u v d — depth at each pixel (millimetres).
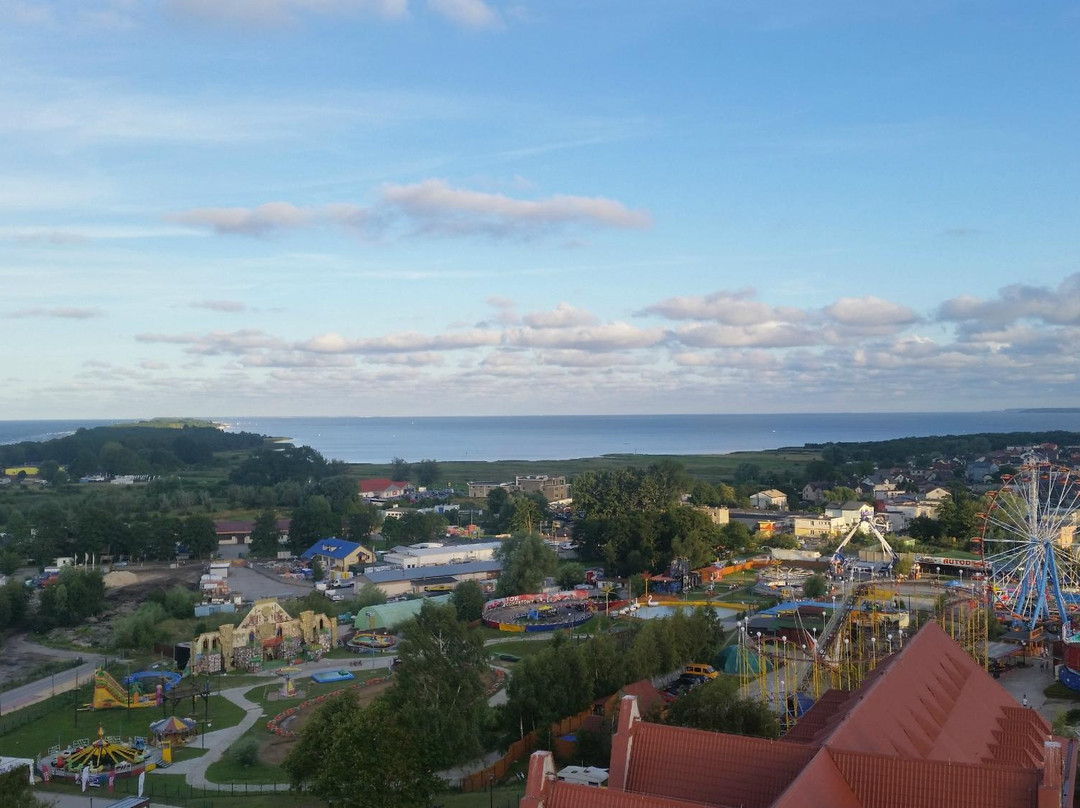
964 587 167000
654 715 104125
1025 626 175375
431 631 110875
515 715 114625
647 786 59156
